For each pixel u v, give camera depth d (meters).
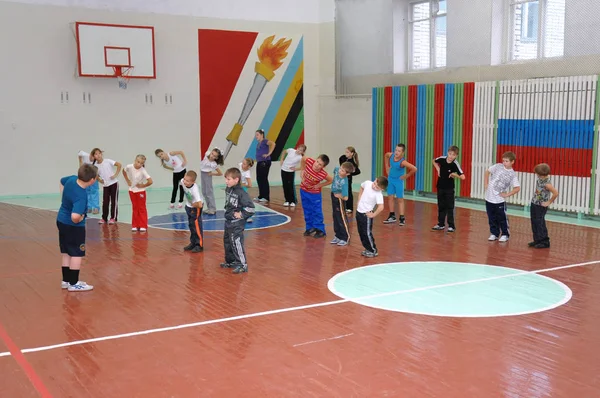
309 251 8.62
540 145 11.97
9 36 14.39
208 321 5.55
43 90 14.86
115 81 15.64
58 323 5.50
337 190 8.91
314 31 18.06
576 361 4.59
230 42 16.92
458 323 5.48
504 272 7.39
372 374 4.34
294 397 3.97
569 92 11.35
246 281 6.98
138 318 5.64
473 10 13.57
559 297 6.30
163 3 16.00
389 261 8.00
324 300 6.21
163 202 13.98
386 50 15.88
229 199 7.35
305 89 18.14
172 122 16.44
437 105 14.12
